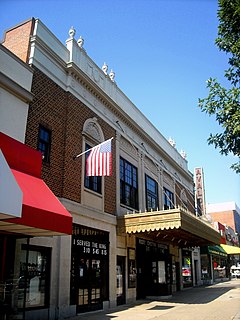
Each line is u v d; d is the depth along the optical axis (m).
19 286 11.08
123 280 18.72
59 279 13.12
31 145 13.06
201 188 40.41
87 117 17.09
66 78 16.02
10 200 8.24
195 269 34.44
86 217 15.83
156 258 21.88
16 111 12.45
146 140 24.55
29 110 13.26
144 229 17.62
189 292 25.69
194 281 33.00
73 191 15.05
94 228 16.36
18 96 12.62
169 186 29.00
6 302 9.77
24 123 12.73
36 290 12.22
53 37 15.58
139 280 20.67
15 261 11.35
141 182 22.75
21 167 10.83
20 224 9.08
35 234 10.96
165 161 28.53
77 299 14.24
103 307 15.98
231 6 9.77
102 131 18.41
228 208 82.38
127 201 20.61
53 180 13.96
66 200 14.38
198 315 13.46
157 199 25.52
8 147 10.51
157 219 17.38
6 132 11.86
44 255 12.97
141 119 24.45
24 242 11.91
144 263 21.77
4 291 9.79
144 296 21.09
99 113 18.36
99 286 16.16
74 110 16.06
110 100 19.23
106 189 18.16
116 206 18.86
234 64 10.01
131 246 19.89
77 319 12.80
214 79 9.98
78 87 16.73
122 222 18.33
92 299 15.38
